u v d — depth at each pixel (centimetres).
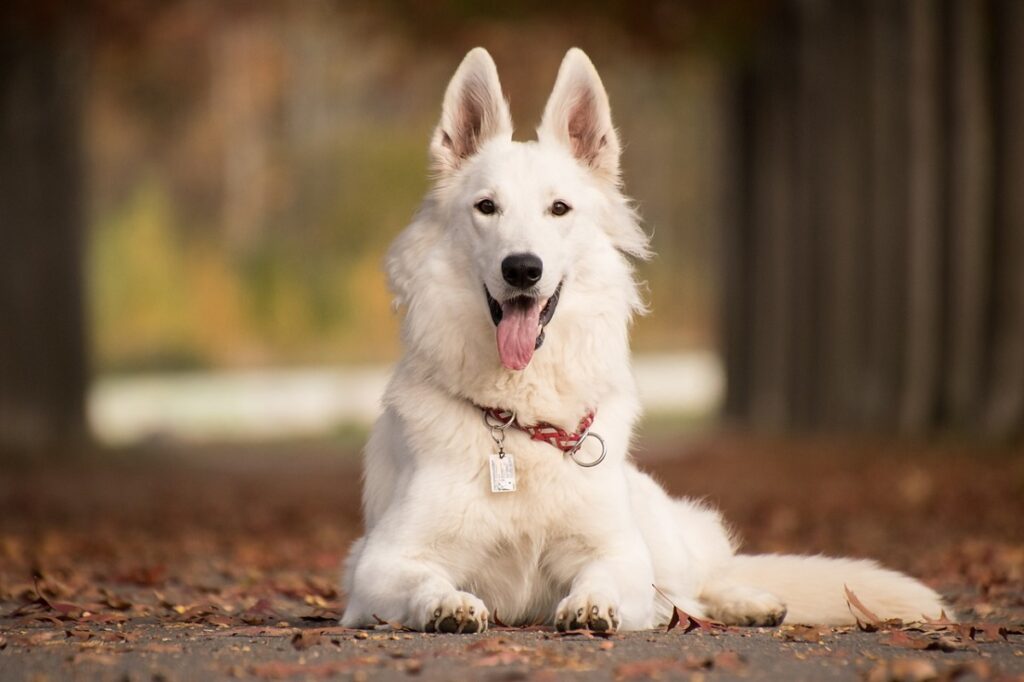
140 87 4522
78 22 2455
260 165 5712
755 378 2703
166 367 4928
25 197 2425
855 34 2336
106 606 714
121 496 1723
